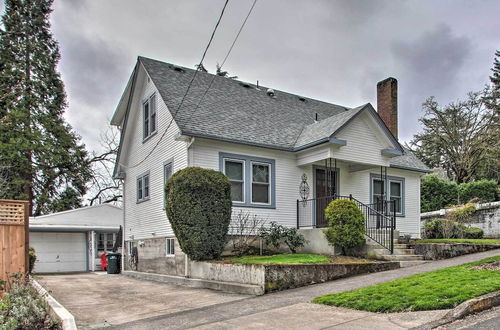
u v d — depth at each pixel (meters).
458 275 8.74
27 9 30.16
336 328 6.32
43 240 23.86
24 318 7.21
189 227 12.29
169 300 10.09
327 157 14.77
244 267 10.52
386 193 18.62
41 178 30.17
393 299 7.38
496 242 15.31
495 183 25.84
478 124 36.62
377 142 16.25
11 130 27.52
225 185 12.81
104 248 25.59
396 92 20.83
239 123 15.60
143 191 17.66
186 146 13.97
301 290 9.74
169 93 15.58
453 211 21.62
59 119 30.12
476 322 6.01
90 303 10.26
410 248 13.85
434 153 39.47
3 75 28.27
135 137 18.98
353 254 13.40
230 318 7.53
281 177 15.64
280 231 14.19
